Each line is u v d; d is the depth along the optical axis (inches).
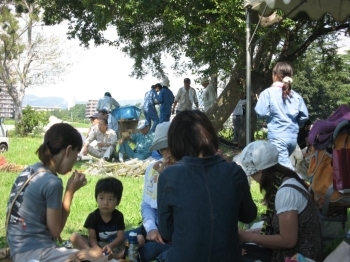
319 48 836.0
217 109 682.2
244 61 590.6
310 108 1257.4
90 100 1878.7
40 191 153.1
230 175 139.2
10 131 1159.0
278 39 677.3
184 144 141.6
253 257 162.9
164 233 141.3
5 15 1302.9
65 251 156.4
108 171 471.5
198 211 133.6
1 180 419.5
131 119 626.2
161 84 700.0
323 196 189.2
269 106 280.1
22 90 1334.9
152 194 181.9
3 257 159.3
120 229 185.9
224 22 563.8
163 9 609.0
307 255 154.0
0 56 1306.6
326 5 317.4
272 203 161.8
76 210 309.6
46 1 868.0
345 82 1267.2
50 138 158.9
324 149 191.5
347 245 152.5
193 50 632.4
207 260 132.6
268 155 161.0
